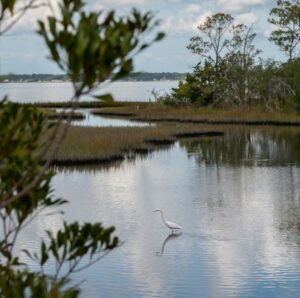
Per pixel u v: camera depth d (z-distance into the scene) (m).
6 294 4.54
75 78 3.49
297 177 40.25
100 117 92.50
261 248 23.27
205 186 37.50
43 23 3.45
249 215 29.23
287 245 23.64
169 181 39.16
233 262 21.48
